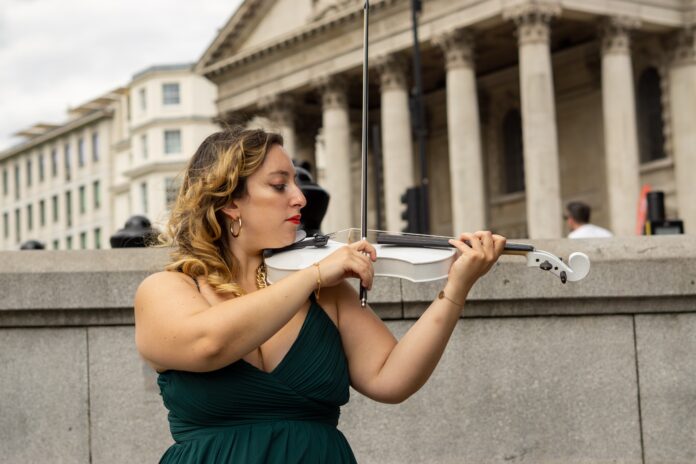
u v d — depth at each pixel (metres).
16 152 105.56
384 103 49.97
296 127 61.78
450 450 5.23
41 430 5.39
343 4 52.75
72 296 5.36
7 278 5.38
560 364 5.25
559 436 5.22
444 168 59.53
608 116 44.16
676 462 5.18
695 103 45.75
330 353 2.82
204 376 2.71
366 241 2.85
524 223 54.34
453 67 46.38
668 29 45.97
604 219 50.38
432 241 3.07
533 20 43.09
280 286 2.65
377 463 5.24
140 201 88.62
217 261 2.89
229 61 59.72
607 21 44.31
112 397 5.39
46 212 102.12
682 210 45.62
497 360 5.25
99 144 94.44
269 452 2.70
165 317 2.68
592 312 5.25
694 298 5.21
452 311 2.89
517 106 55.31
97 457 5.37
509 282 5.20
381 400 2.93
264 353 2.77
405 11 48.59
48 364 5.42
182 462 2.71
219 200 2.92
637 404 5.22
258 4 58.34
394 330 5.31
